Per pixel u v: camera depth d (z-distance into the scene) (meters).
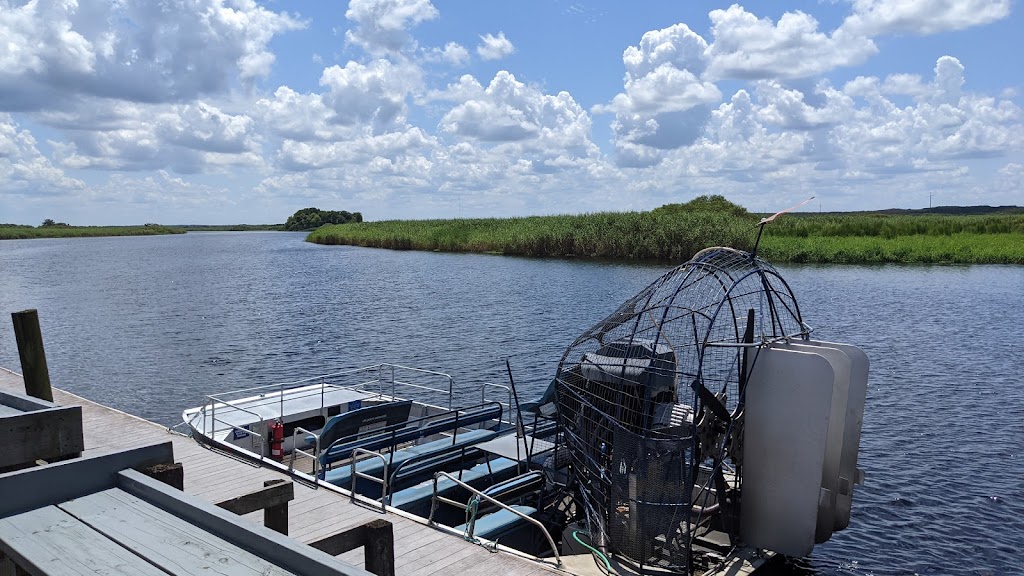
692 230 59.19
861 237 70.81
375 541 4.87
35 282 55.53
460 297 41.03
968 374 22.08
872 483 13.81
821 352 8.94
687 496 7.98
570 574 7.40
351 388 15.03
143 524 3.85
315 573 3.20
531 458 10.66
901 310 34.38
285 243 145.38
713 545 9.03
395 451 11.29
